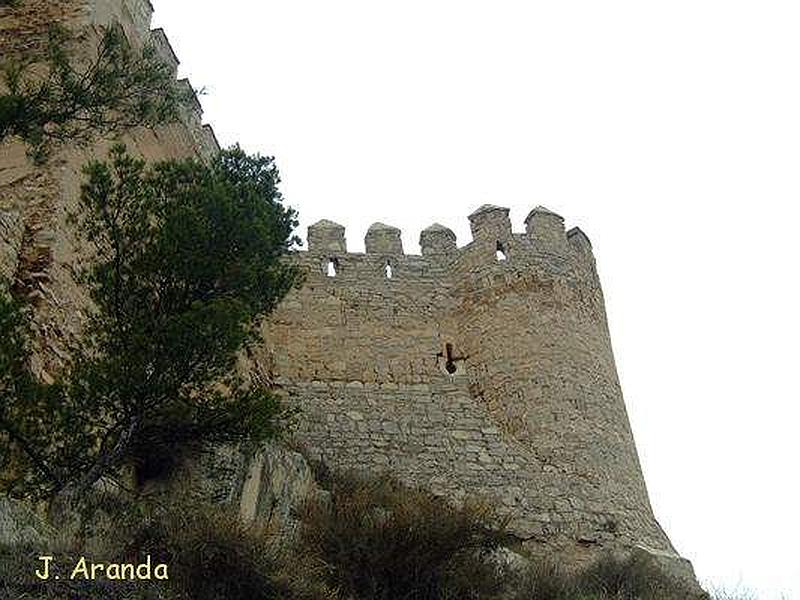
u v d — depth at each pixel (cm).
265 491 1733
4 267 1609
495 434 2448
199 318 1231
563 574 1877
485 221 2872
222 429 1302
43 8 2288
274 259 1460
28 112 1467
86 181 1919
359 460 2384
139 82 1558
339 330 2702
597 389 2519
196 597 1107
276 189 1614
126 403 1226
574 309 2675
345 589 1420
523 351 2555
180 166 1459
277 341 2658
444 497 2238
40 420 1170
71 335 1667
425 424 2484
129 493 1423
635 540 2233
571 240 2898
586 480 2319
